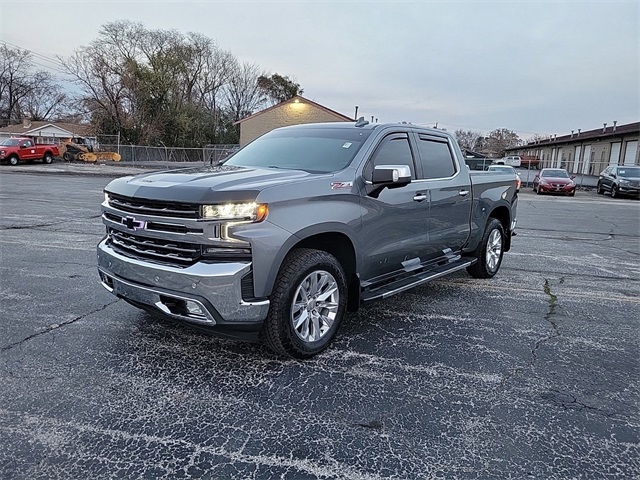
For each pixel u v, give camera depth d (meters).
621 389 3.06
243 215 2.85
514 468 2.23
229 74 61.91
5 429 2.40
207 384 2.95
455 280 5.84
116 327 3.82
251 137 33.56
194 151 37.94
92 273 5.43
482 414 2.70
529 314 4.54
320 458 2.27
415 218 4.26
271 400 2.79
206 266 2.84
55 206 11.39
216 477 2.11
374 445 2.38
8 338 3.54
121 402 2.71
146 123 45.28
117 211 3.29
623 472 2.22
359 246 3.64
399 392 2.93
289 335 3.19
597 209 16.12
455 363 3.38
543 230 10.64
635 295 5.32
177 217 2.92
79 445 2.30
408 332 3.96
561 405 2.83
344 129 4.27
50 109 59.69
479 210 5.40
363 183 3.67
